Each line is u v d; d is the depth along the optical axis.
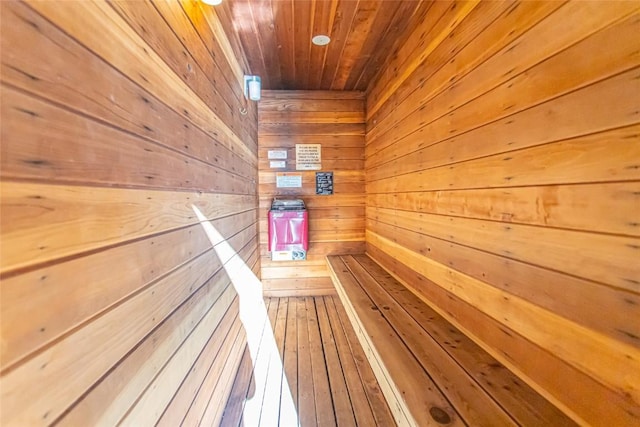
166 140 1.09
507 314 1.25
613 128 0.82
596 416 0.87
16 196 0.50
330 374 2.25
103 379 0.71
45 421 0.54
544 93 1.04
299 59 2.90
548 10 1.02
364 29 2.38
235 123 2.29
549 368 1.04
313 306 3.58
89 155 0.68
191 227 1.32
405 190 2.43
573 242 0.94
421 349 1.43
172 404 1.12
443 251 1.80
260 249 3.75
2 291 0.47
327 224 3.87
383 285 2.49
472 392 1.12
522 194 1.15
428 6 1.98
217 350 1.71
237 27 2.31
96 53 0.71
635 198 0.77
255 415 1.83
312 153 3.81
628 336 0.79
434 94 1.90
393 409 1.20
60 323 0.59
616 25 0.81
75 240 0.63
